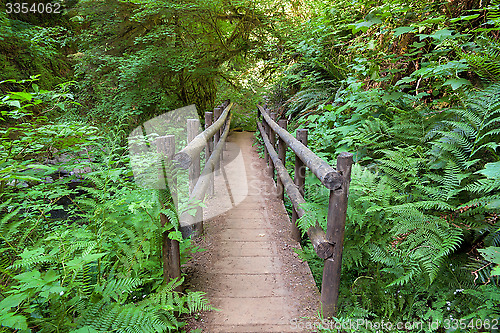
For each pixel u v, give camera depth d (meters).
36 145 2.21
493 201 1.80
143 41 7.75
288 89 8.36
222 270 2.60
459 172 2.19
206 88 10.31
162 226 1.90
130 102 7.27
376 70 3.57
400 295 2.03
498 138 2.16
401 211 2.03
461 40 2.90
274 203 4.10
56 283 1.37
